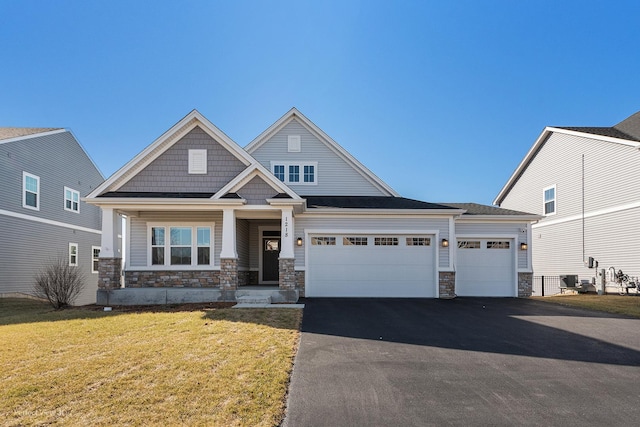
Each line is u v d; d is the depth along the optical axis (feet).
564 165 68.95
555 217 71.15
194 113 44.80
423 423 13.25
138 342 23.00
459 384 16.88
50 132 67.97
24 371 17.88
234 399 14.78
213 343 22.62
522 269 51.44
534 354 21.48
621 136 58.13
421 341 24.22
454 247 48.75
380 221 48.78
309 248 48.47
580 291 60.08
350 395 15.56
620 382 17.25
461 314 34.63
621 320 32.01
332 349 22.15
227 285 42.24
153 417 13.26
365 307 38.60
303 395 15.51
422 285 48.47
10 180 58.18
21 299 52.29
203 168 45.19
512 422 13.39
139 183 44.80
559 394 15.87
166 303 41.93
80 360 19.49
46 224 66.80
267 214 46.93
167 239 49.11
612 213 58.08
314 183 57.62
